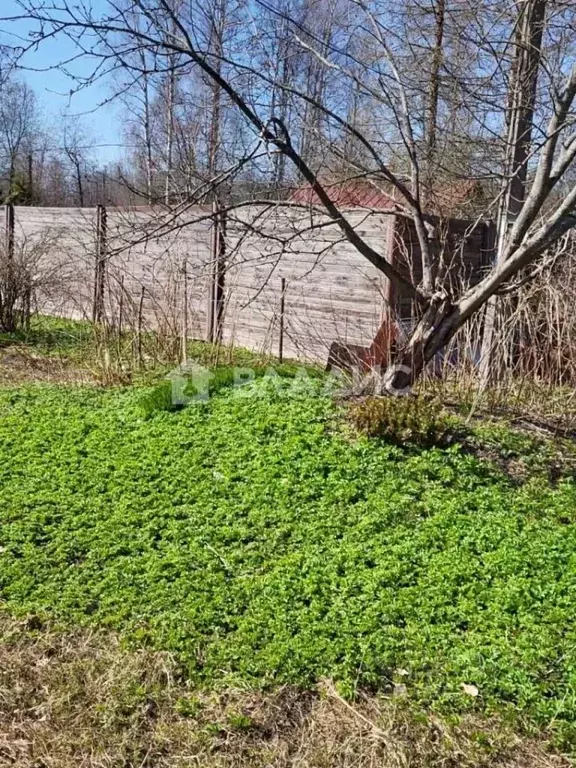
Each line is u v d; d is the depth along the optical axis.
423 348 5.83
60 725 2.68
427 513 4.25
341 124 5.82
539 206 5.34
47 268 11.97
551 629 3.20
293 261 9.17
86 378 7.52
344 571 3.62
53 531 4.00
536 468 5.03
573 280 6.72
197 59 4.63
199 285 9.80
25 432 5.48
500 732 2.67
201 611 3.29
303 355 8.43
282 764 2.52
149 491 4.48
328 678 2.91
